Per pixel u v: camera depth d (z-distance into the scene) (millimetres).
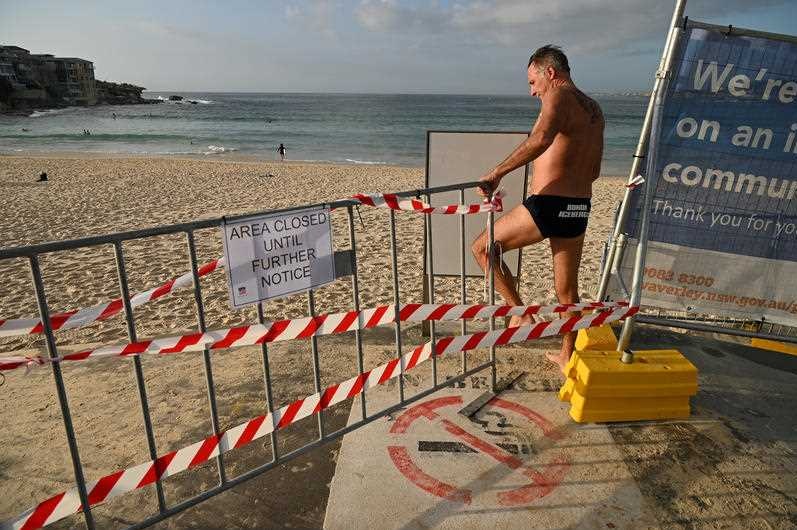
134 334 1847
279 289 2133
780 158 3170
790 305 3420
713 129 3162
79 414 2914
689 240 3391
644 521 2168
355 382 2465
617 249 3418
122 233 1740
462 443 2635
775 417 2951
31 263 1577
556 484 2367
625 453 2590
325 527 2119
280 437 2672
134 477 1915
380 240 8758
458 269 3730
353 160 30641
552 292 6281
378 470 2434
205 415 2871
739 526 2156
